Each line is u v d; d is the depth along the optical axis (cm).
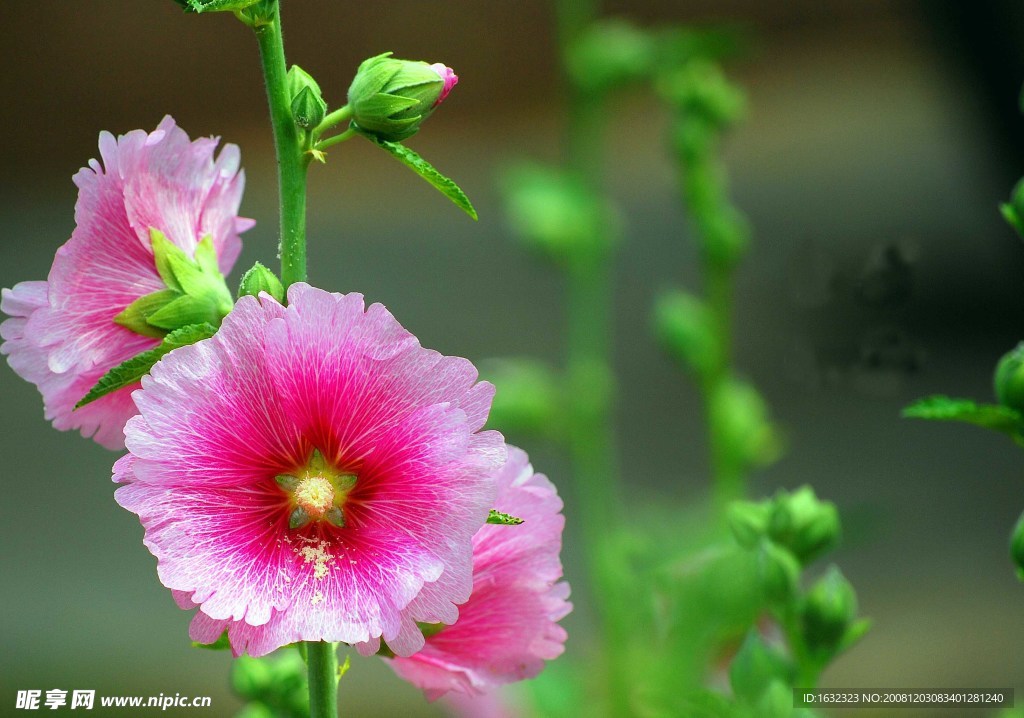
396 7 739
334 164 698
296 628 134
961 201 536
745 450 219
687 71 226
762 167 668
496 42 746
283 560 135
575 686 186
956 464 423
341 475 136
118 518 446
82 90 730
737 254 219
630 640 169
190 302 139
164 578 133
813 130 707
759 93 754
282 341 134
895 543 371
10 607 385
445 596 134
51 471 475
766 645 148
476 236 630
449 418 134
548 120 739
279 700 152
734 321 491
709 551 151
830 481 419
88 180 138
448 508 134
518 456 139
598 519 251
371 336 135
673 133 220
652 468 442
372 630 133
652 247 607
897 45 775
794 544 152
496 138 721
